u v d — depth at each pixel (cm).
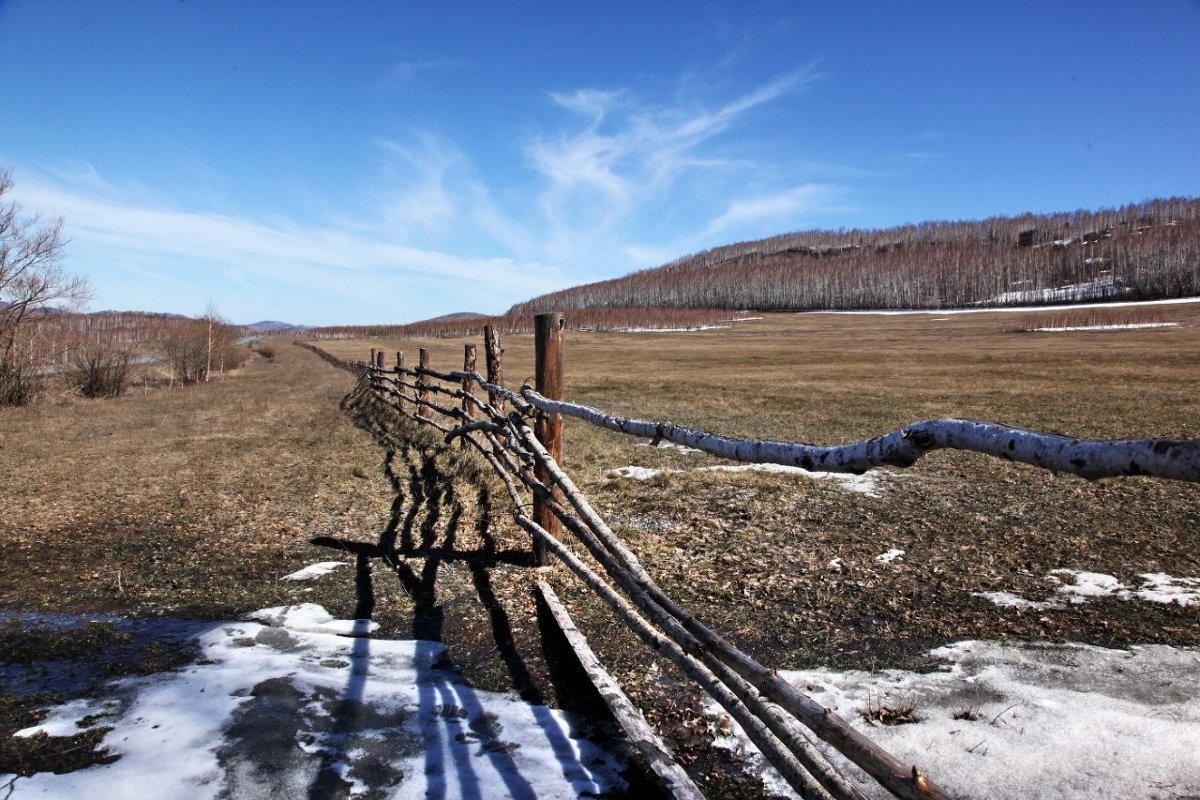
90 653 329
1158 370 2314
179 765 237
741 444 213
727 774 233
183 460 840
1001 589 399
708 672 246
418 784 228
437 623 361
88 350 2009
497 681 299
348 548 486
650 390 1862
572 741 252
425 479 694
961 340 5619
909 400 1485
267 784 228
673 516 556
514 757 242
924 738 249
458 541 491
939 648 326
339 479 713
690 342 6775
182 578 433
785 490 639
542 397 439
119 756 243
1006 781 224
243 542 504
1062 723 256
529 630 349
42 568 453
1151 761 231
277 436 1049
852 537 500
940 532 511
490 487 625
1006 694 280
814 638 338
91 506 611
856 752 155
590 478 703
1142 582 407
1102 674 296
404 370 1245
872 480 684
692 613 368
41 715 271
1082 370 2395
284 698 283
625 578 283
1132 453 96
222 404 1620
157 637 347
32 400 1742
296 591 409
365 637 346
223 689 291
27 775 232
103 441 1020
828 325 9488
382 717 270
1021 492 632
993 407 1310
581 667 310
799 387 1908
